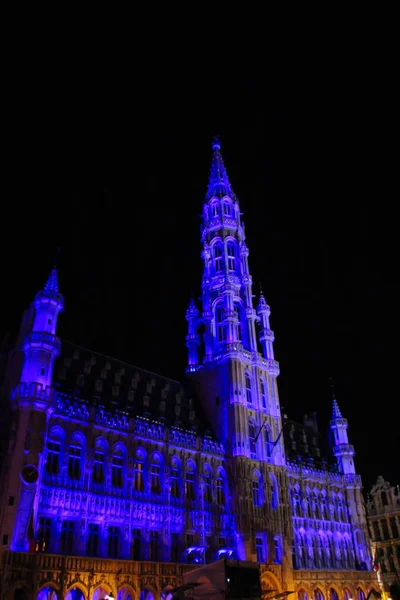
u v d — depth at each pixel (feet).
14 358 181.88
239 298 272.31
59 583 149.07
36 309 181.27
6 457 156.35
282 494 240.12
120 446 189.26
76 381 202.08
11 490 150.71
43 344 171.94
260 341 275.18
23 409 161.99
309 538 256.73
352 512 287.69
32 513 151.64
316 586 237.66
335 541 271.49
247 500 219.61
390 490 302.04
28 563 144.87
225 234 286.87
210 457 222.07
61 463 169.37
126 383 224.53
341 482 292.61
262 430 244.01
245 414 237.86
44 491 161.38
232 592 129.59
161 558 185.68
